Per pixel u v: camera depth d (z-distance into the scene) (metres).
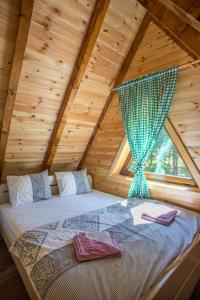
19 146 2.75
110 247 1.34
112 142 3.14
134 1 2.20
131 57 2.68
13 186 2.59
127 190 2.97
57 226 1.82
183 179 2.46
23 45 1.83
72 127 3.05
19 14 1.68
